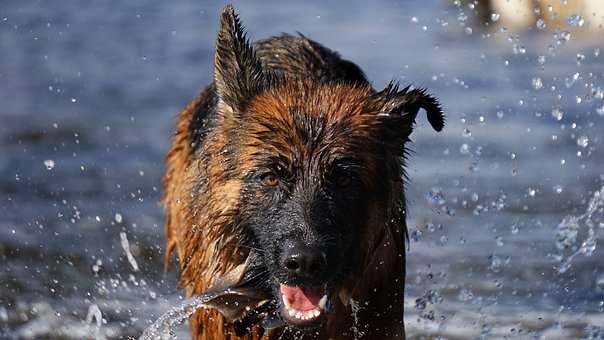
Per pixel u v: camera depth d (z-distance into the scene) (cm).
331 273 762
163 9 3803
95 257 1336
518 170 1694
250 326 827
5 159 1791
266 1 3819
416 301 1159
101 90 2436
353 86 851
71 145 1898
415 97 831
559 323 1121
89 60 2853
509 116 2042
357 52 2772
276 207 776
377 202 805
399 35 3058
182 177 1011
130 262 1323
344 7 3634
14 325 1134
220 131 834
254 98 827
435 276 1266
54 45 3109
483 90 2272
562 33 1386
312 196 766
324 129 783
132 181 1667
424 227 1448
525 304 1177
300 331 848
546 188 1591
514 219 1466
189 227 903
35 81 2555
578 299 1188
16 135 1967
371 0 3794
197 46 3052
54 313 1166
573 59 2547
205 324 873
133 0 4050
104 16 3675
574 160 1741
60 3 3984
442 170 1712
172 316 859
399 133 833
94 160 1795
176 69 2706
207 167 840
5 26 3456
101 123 2083
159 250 1365
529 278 1254
